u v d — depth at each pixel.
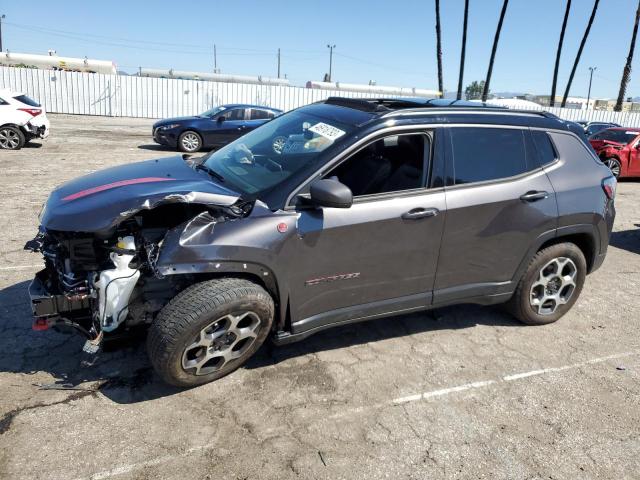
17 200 7.66
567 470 2.79
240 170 3.65
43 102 24.78
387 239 3.41
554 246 4.16
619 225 8.42
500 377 3.62
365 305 3.55
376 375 3.54
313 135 3.59
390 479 2.65
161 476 2.57
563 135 4.18
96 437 2.79
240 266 3.04
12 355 3.49
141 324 3.23
